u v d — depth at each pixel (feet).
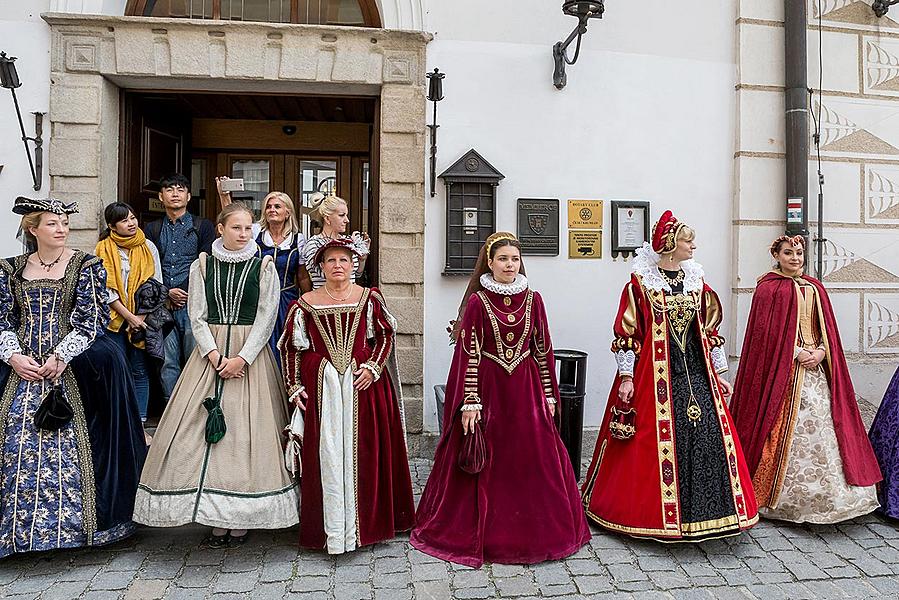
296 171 21.58
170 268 13.69
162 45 13.75
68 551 10.12
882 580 9.45
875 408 16.07
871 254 16.11
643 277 10.87
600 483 11.12
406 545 10.39
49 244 9.87
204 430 9.86
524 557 9.80
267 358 10.43
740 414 11.93
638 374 10.75
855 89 16.02
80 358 9.86
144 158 15.70
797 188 15.33
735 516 10.07
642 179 15.31
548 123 14.93
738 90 15.55
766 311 11.84
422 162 14.43
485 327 10.38
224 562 9.78
